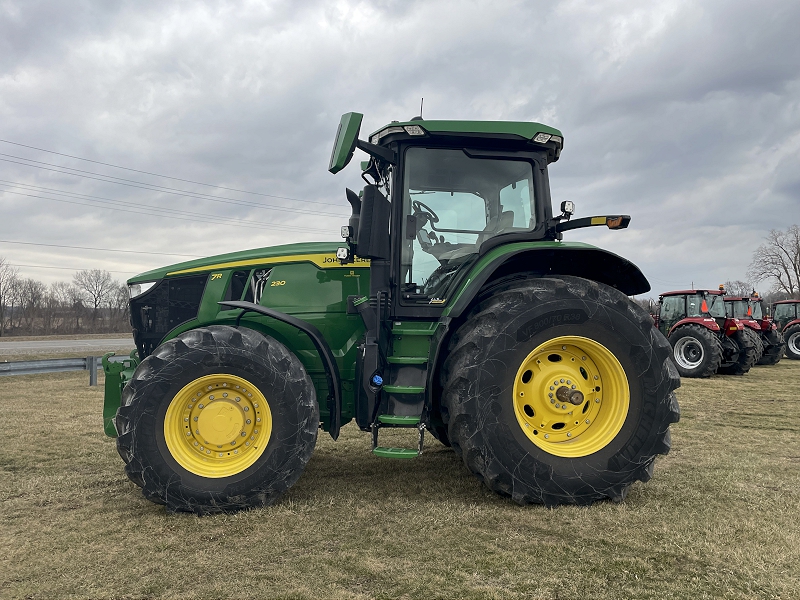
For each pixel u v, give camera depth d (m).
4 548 2.47
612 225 3.23
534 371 3.12
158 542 2.52
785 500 3.03
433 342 3.09
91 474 3.71
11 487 3.41
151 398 2.88
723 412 6.11
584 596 1.99
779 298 51.34
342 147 2.98
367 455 4.22
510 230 3.50
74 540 2.55
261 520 2.78
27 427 5.26
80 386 8.35
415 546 2.45
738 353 10.49
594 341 3.02
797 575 2.14
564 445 3.05
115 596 2.03
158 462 2.85
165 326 3.84
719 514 2.81
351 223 3.47
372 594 2.02
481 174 3.50
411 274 3.38
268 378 2.96
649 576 2.14
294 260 3.62
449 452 4.32
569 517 2.78
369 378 3.07
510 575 2.15
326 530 2.65
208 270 3.75
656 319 12.29
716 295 11.16
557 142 3.51
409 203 3.42
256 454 2.96
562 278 3.16
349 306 3.50
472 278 3.18
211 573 2.21
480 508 2.94
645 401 3.02
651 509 2.89
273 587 2.08
